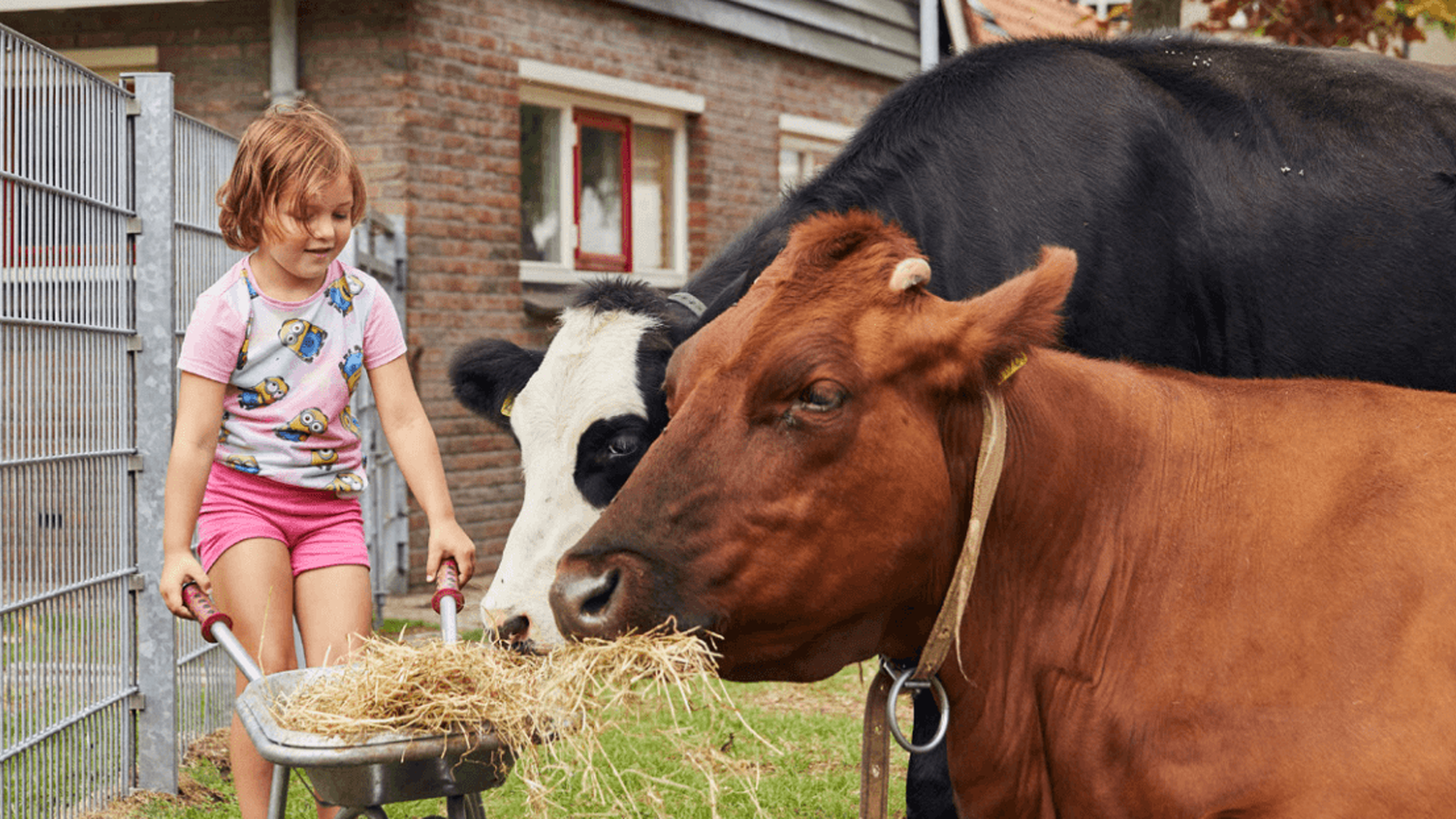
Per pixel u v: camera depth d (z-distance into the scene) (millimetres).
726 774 4215
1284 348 3764
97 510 4152
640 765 4453
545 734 2189
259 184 2842
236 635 2922
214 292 2947
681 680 2049
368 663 2334
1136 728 2199
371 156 8359
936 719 3402
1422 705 1995
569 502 3564
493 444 8867
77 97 4039
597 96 9844
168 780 4355
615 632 2076
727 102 10812
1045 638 2303
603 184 10078
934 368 2125
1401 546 2100
